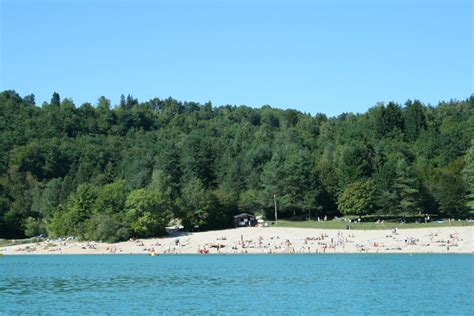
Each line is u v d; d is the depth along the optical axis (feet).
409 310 236.63
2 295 287.69
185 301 263.70
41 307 253.24
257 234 579.07
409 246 496.64
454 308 239.91
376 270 371.35
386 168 625.00
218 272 376.68
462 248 482.69
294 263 424.87
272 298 268.82
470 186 640.58
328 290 291.17
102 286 317.22
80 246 583.99
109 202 634.02
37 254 566.36
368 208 613.93
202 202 627.46
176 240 574.97
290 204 644.69
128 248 559.79
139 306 252.42
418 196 604.49
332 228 581.53
